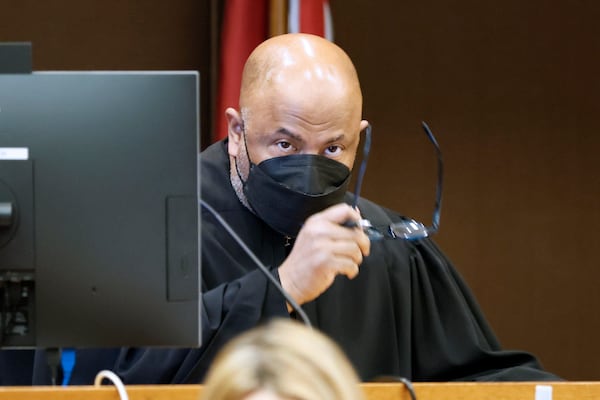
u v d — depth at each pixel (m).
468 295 7.25
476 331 7.04
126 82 5.10
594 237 11.70
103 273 5.08
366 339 6.86
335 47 6.59
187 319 5.13
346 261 5.77
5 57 5.08
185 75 5.12
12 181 5.04
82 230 5.07
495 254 11.56
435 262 7.11
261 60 6.41
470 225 11.52
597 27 11.61
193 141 5.11
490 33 11.46
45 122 5.06
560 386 5.14
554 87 11.58
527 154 11.56
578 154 11.62
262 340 2.75
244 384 2.66
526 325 11.69
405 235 6.01
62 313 5.09
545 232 11.61
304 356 2.70
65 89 5.07
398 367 6.89
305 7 9.92
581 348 11.73
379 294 6.94
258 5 10.05
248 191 6.36
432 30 11.37
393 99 11.32
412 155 11.37
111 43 10.73
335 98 6.21
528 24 11.52
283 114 6.18
